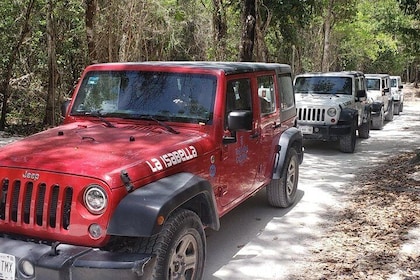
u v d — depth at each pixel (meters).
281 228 6.20
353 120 12.11
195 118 4.68
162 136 4.40
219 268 4.94
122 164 3.60
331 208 7.13
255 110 5.67
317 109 11.84
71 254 3.30
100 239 3.37
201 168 4.37
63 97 16.98
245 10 13.76
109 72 5.14
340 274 4.80
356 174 9.62
